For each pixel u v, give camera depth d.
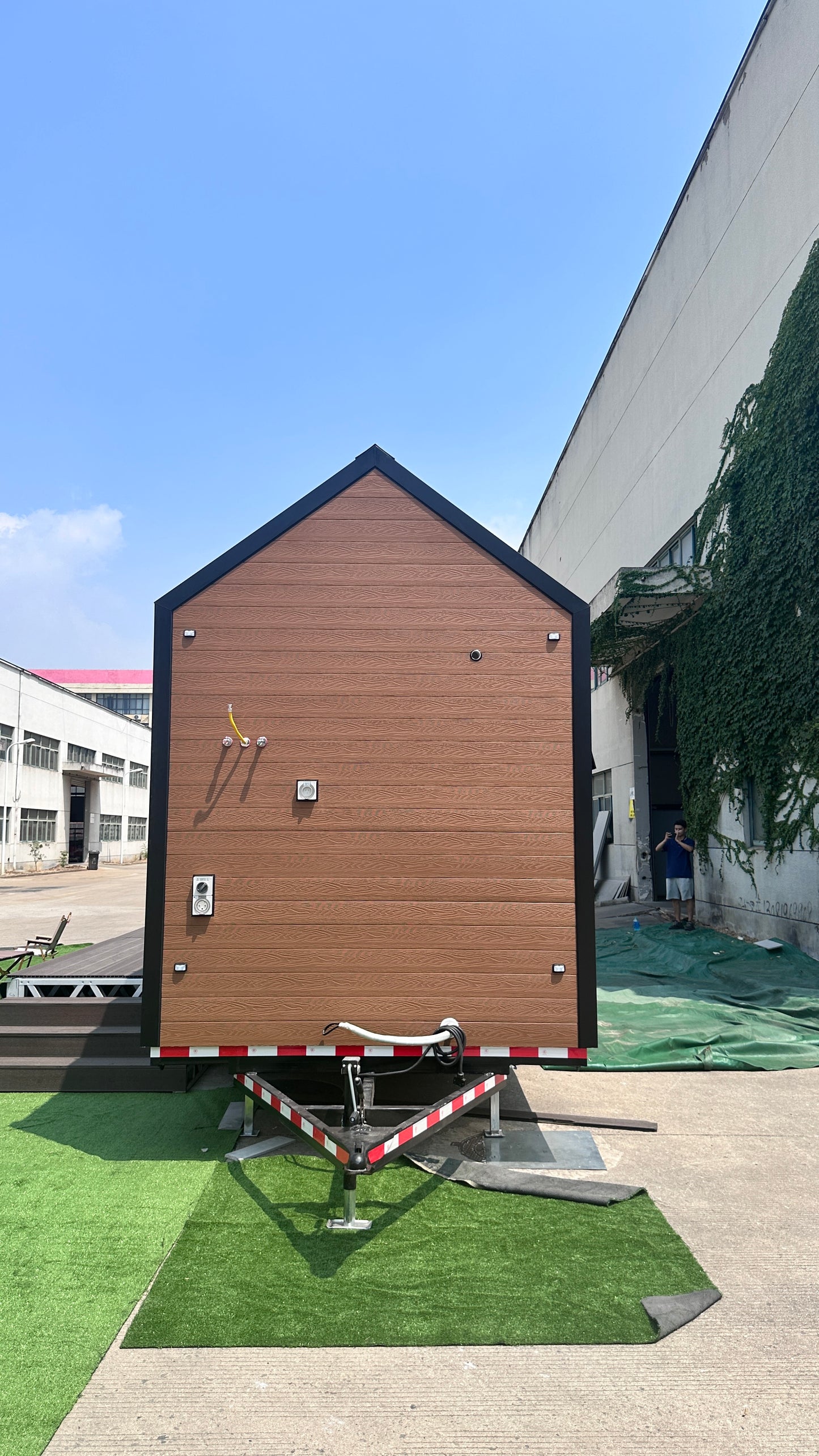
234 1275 3.33
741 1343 2.91
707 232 13.73
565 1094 5.90
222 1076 6.25
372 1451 2.39
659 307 16.22
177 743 4.68
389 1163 3.99
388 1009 4.54
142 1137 4.98
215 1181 4.32
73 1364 2.77
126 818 55.28
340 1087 5.11
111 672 89.19
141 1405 2.58
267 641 4.75
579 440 22.92
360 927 4.58
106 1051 6.02
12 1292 3.23
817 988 8.88
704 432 13.85
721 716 12.66
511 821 4.65
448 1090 5.69
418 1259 3.48
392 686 4.73
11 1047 6.04
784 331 10.95
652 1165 4.60
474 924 4.59
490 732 4.70
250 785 4.66
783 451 10.96
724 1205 4.07
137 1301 3.18
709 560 13.09
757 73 11.85
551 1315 3.06
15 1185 4.28
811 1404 2.59
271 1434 2.46
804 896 10.48
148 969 4.56
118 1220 3.88
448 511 4.83
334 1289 3.24
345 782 4.67
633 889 17.53
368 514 4.84
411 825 4.64
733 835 12.49
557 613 4.78
